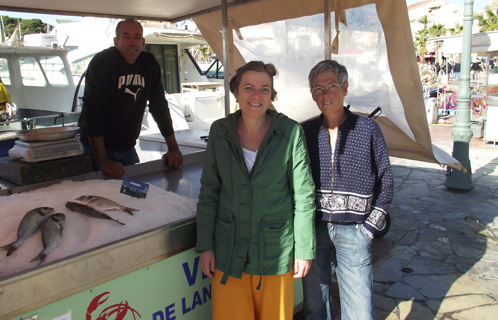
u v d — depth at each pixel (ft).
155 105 9.82
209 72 32.42
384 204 6.01
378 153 6.00
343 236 6.17
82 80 20.83
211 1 11.30
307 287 6.60
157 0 10.82
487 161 22.99
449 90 47.16
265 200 5.28
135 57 8.73
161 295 5.72
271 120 5.30
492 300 9.34
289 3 10.57
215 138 5.49
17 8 10.55
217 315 5.62
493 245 12.35
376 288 9.98
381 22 8.89
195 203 6.77
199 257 6.24
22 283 4.19
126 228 5.56
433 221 14.38
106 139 9.41
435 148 12.05
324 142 6.22
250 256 5.32
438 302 9.30
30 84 23.12
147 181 8.31
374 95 10.34
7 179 6.97
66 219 5.46
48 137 6.81
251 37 12.09
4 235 5.12
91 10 11.60
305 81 11.82
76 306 4.75
